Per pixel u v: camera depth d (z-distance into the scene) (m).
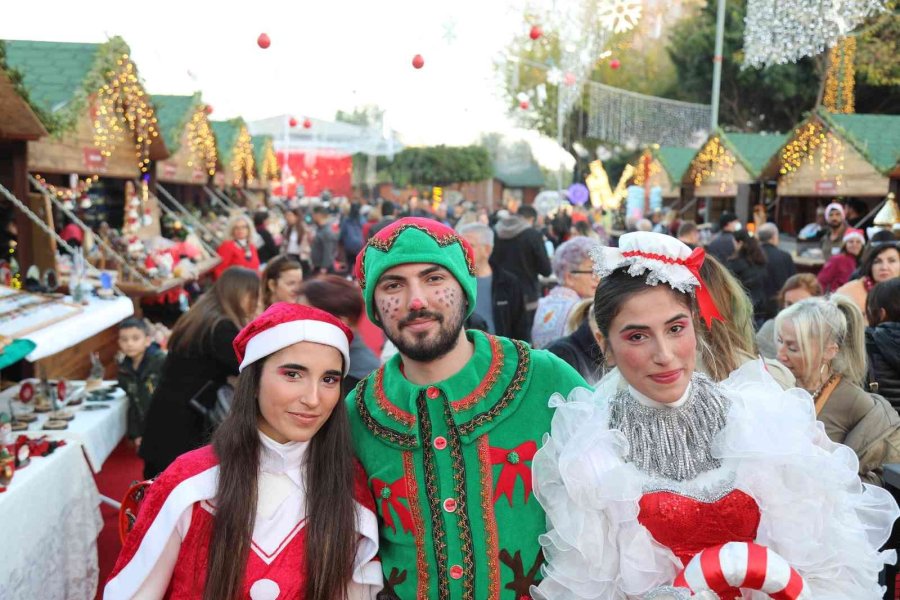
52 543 3.56
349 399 2.21
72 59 7.73
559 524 1.77
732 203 19.44
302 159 36.94
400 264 1.90
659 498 1.75
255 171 22.17
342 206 23.95
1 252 6.48
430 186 40.16
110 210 11.48
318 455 1.98
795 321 3.03
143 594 1.88
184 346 3.96
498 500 1.93
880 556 1.79
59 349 4.21
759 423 1.77
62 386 4.67
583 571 1.76
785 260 7.43
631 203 22.22
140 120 9.74
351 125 27.81
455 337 1.94
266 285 4.82
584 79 15.98
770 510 1.71
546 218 15.66
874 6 8.44
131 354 4.93
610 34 13.96
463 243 2.00
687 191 20.34
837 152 12.97
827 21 8.38
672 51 28.27
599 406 1.92
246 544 1.88
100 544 4.55
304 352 1.92
